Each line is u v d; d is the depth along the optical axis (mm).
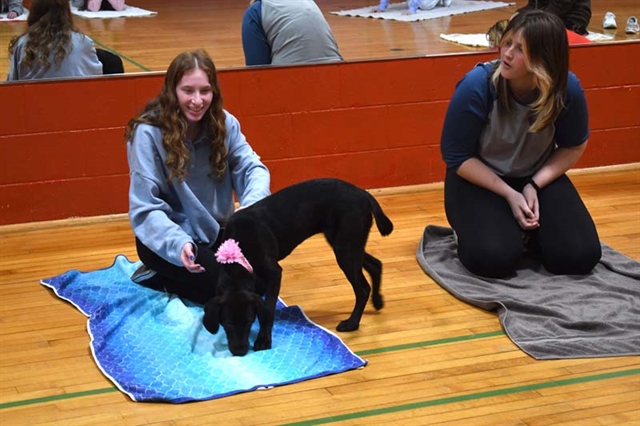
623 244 4453
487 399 3004
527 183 4141
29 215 4812
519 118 3959
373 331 3537
